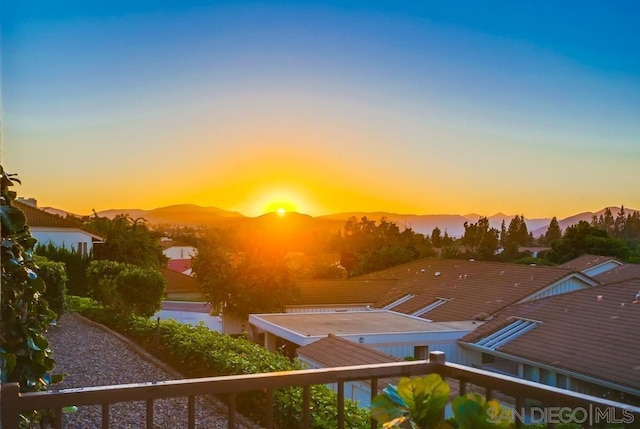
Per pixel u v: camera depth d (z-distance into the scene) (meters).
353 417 5.46
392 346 16.52
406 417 2.17
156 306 13.70
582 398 2.16
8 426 2.26
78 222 31.17
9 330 3.09
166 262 42.62
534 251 34.66
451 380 2.99
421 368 2.83
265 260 24.98
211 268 25.08
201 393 2.54
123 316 12.85
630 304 15.08
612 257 27.00
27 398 2.29
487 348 15.28
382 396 2.26
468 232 37.66
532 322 16.11
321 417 5.41
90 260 22.41
